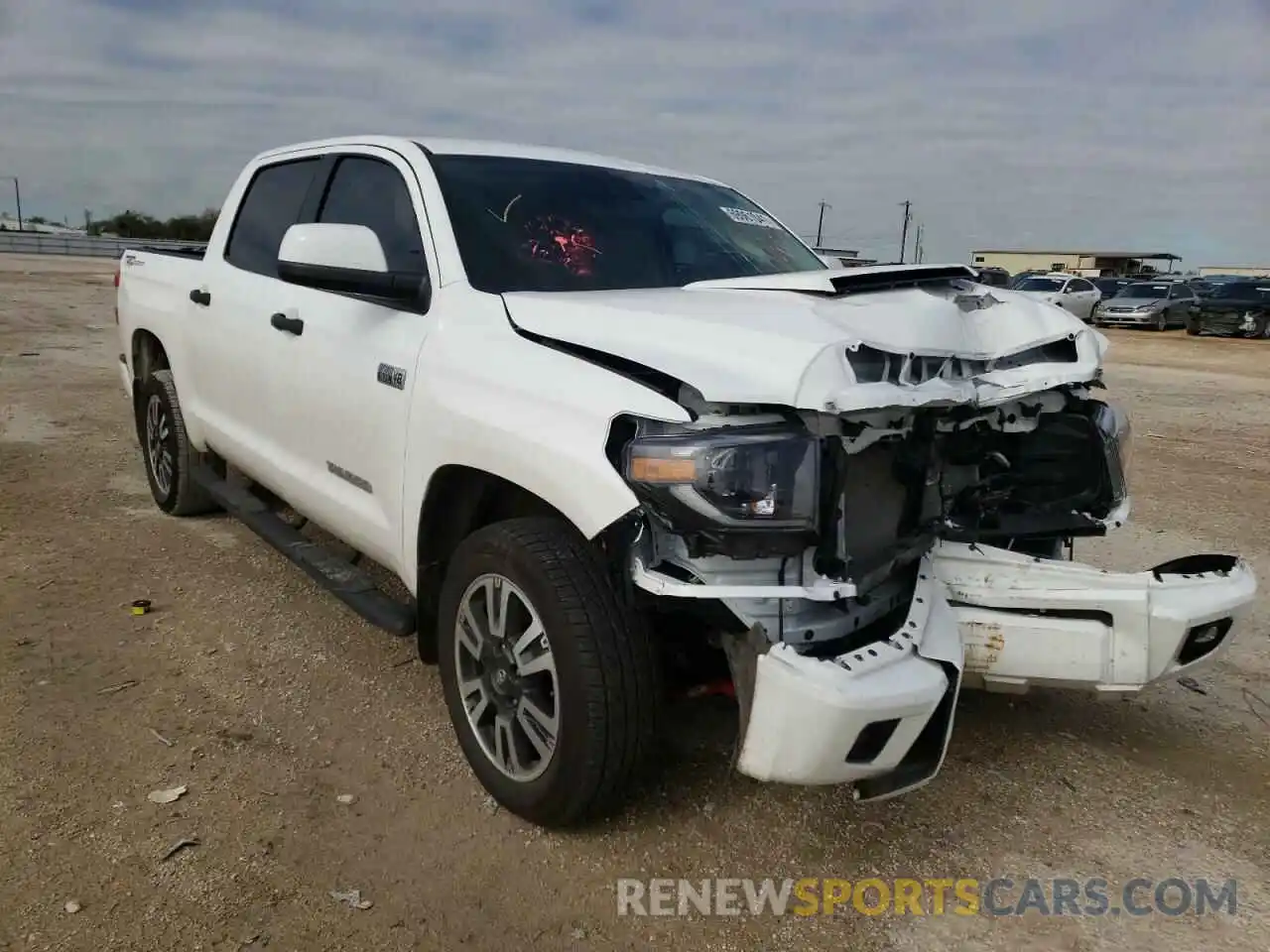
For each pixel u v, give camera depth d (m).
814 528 2.32
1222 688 3.88
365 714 3.43
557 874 2.64
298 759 3.13
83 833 2.70
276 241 4.28
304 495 3.87
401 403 3.16
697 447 2.29
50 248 47.59
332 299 3.69
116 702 3.43
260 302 4.15
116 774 3.00
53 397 8.96
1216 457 8.44
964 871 2.73
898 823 2.93
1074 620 2.77
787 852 2.78
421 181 3.47
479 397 2.83
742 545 2.32
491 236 3.32
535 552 2.63
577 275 3.33
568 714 2.57
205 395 4.77
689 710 3.47
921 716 2.33
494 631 2.82
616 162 4.11
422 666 3.81
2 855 2.60
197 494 5.30
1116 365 17.70
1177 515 6.39
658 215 3.77
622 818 2.88
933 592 2.66
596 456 2.44
